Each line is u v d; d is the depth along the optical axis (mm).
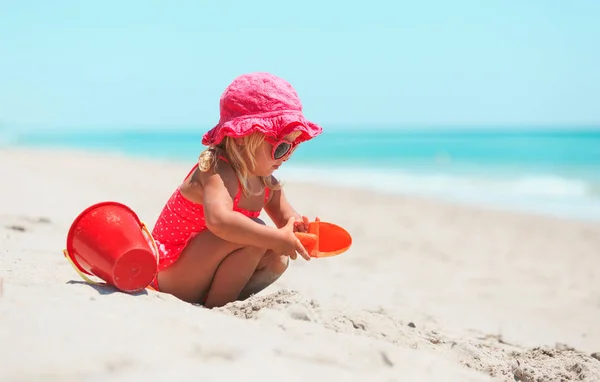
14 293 2455
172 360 1990
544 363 3199
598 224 10281
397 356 2344
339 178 18938
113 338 2086
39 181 11375
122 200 9344
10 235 4867
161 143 60406
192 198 3064
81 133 122562
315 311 2818
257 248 3092
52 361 1873
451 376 2293
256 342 2242
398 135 83625
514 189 15688
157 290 3252
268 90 2990
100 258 2707
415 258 7059
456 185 16766
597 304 5379
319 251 3299
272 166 3037
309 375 2033
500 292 5699
